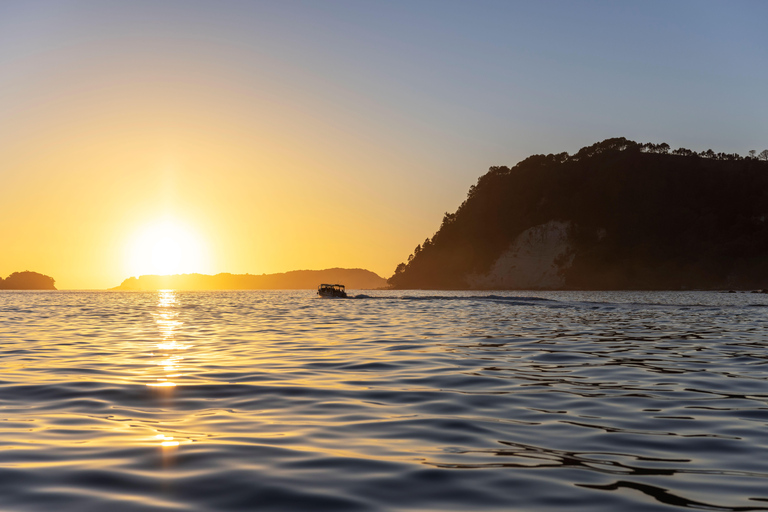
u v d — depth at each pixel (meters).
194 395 12.31
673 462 7.70
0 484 6.65
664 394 12.41
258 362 17.61
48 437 8.84
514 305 64.38
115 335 27.84
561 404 11.41
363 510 6.02
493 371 15.62
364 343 23.28
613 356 18.89
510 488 6.66
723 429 9.45
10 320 40.69
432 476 7.05
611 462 7.69
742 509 6.06
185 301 97.00
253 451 8.09
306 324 35.19
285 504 6.16
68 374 15.16
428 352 20.03
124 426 9.59
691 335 26.56
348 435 9.05
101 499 6.24
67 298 123.56
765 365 16.73
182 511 5.94
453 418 10.21
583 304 66.75
